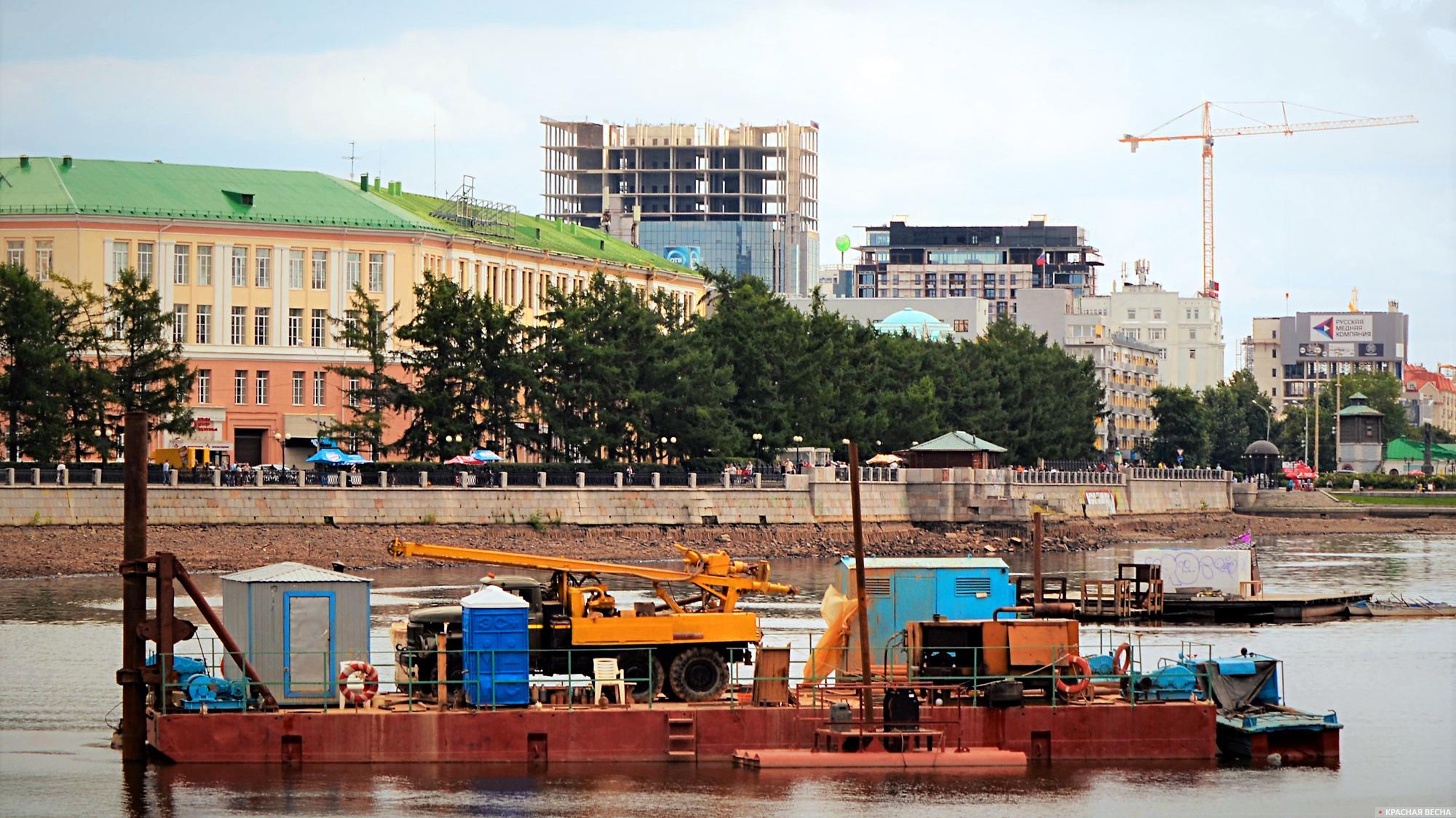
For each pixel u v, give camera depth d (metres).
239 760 97.19
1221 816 95.12
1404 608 188.75
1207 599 181.00
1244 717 107.50
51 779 96.81
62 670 132.50
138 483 98.75
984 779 100.00
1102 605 180.62
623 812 91.88
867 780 98.81
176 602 174.12
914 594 114.19
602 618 101.44
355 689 99.94
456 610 104.88
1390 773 106.06
